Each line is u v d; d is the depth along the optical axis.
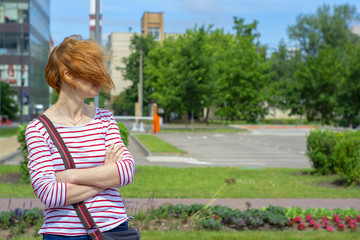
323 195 9.12
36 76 61.69
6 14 55.69
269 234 5.55
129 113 55.84
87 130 1.79
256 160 17.75
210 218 6.18
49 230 1.67
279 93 51.03
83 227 1.68
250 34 57.56
